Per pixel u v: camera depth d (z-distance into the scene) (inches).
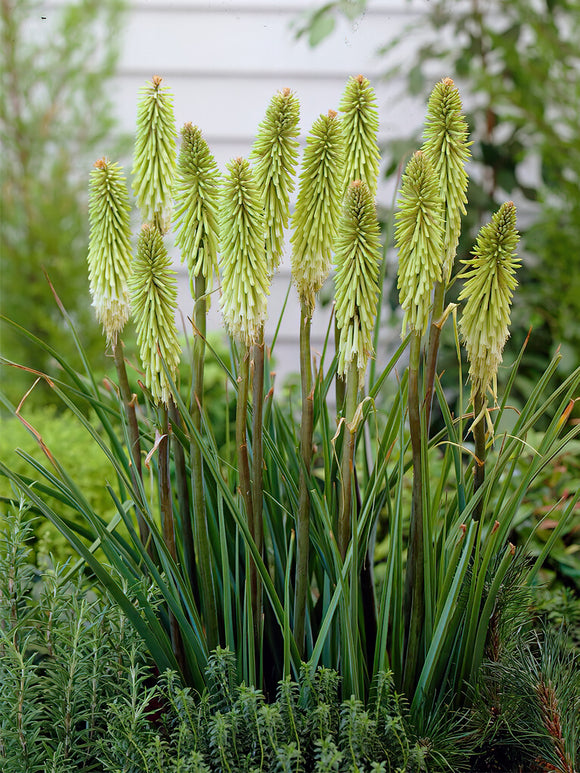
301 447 41.8
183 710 40.8
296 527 44.0
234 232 39.1
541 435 66.9
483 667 44.0
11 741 40.9
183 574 45.0
